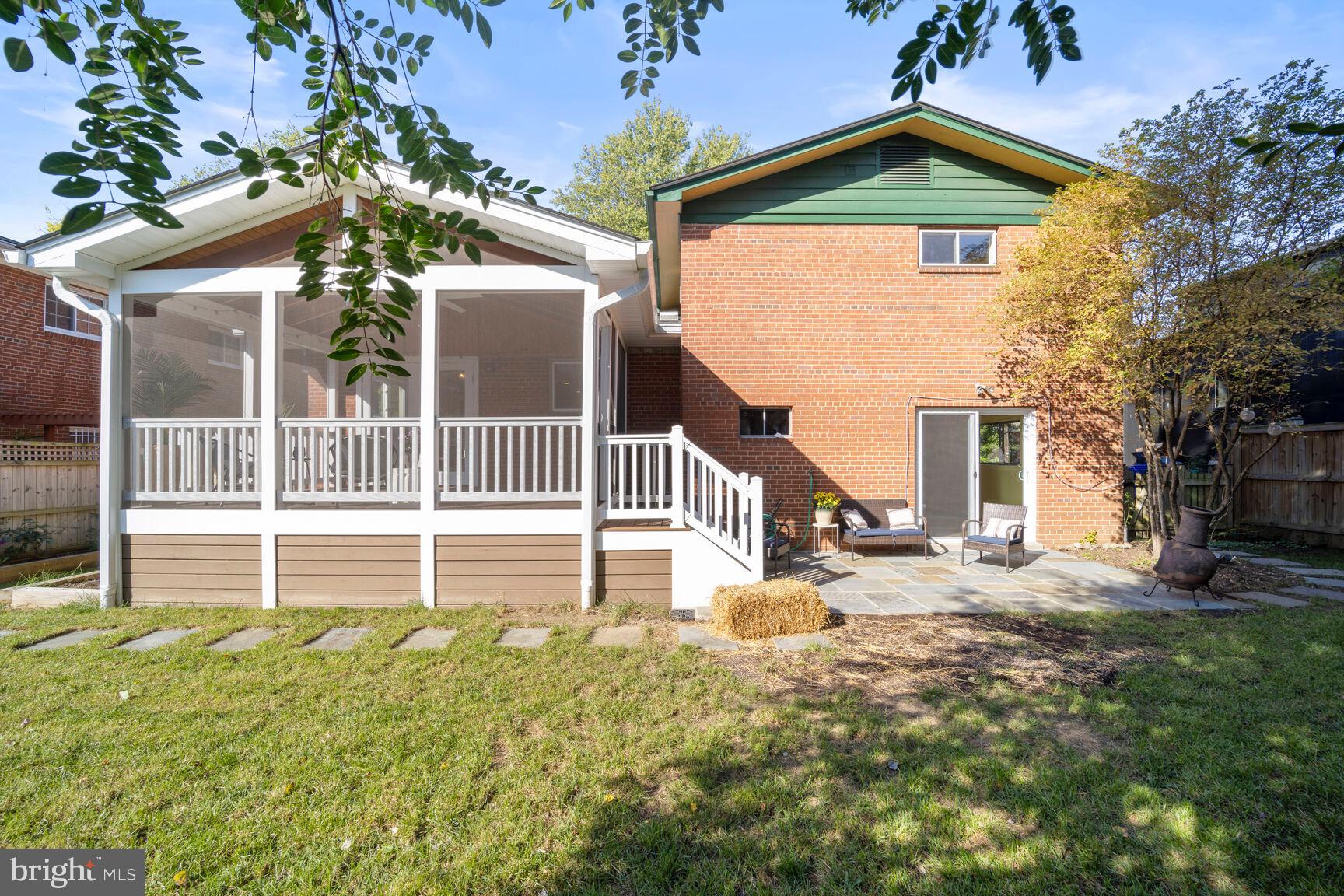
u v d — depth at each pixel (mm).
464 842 2717
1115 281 7676
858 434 9789
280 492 6816
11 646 5332
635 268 6570
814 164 9820
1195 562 6551
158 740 3613
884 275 9820
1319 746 3426
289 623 6082
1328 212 6980
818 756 3391
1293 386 10281
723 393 9734
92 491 9750
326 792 3086
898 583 7578
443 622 6121
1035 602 6648
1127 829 2781
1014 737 3574
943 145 9812
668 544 6844
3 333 10984
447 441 6883
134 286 6773
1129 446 12562
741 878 2500
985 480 10242
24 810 2943
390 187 2635
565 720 3869
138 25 2047
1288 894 2412
